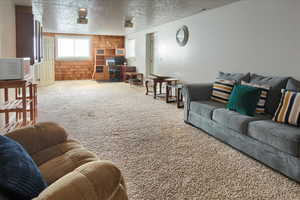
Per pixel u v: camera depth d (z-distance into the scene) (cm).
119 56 1100
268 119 273
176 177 218
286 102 255
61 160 144
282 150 220
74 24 714
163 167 237
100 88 802
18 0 400
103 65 1072
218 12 466
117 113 461
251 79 345
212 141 313
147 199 184
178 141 312
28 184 90
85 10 507
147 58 858
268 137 233
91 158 147
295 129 230
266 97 299
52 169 134
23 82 254
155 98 625
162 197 187
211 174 225
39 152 154
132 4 452
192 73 564
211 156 265
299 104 242
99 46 1087
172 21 641
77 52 1059
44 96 637
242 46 410
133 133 342
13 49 414
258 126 246
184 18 586
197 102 368
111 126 374
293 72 323
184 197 188
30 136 155
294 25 319
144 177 217
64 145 166
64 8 486
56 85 873
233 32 430
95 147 286
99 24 716
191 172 228
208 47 502
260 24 372
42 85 852
